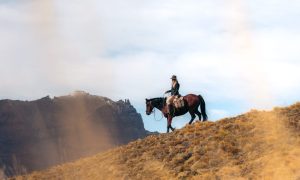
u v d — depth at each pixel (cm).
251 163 2405
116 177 2795
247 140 2703
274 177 2178
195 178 2420
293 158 2308
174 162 2698
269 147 2559
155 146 3012
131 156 3000
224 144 2692
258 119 2916
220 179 2342
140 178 2662
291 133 2648
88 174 2981
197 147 2770
